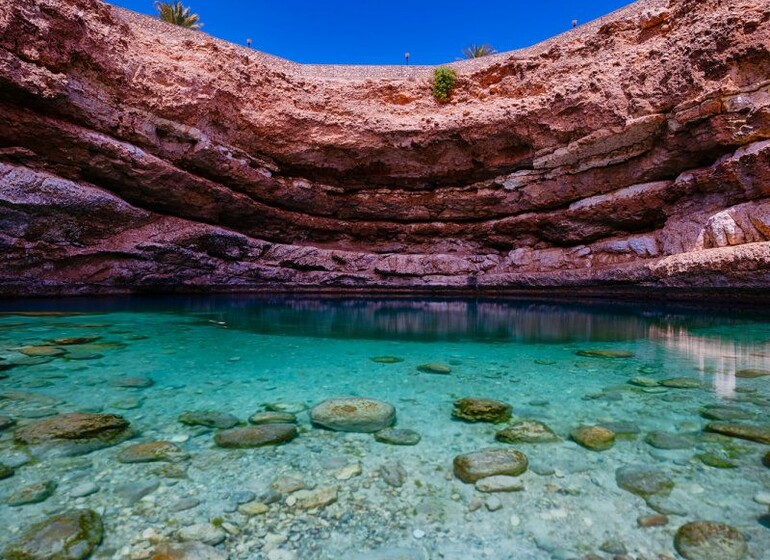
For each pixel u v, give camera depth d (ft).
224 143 44.88
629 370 17.10
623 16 45.96
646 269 38.14
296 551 6.49
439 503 7.77
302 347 21.88
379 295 55.67
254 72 45.52
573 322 30.63
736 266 30.89
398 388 14.78
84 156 37.09
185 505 7.55
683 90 35.76
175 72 39.70
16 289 37.52
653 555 6.31
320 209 55.11
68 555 6.10
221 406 12.79
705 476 8.50
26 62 31.83
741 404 12.71
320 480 8.52
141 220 42.75
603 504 7.63
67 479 8.27
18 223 35.37
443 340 24.06
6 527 6.73
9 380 14.82
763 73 32.60
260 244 51.75
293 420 11.67
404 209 56.08
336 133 48.26
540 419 11.75
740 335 24.23
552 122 43.60
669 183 40.16
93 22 35.42
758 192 33.47
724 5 34.78
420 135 48.29
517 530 6.98
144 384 14.87
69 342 21.50
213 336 24.50
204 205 46.14
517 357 19.71
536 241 54.03
